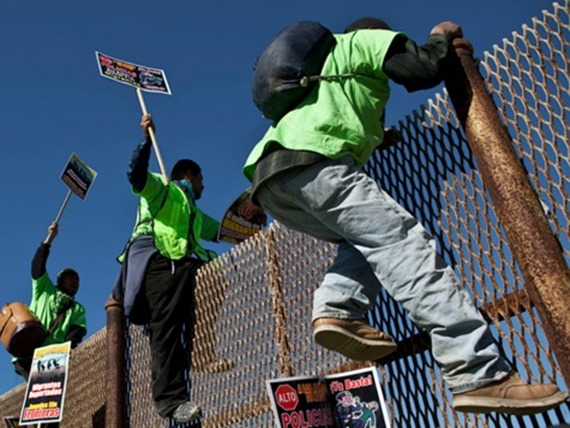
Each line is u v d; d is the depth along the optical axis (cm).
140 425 482
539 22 271
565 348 216
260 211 484
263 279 399
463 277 284
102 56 512
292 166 241
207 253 506
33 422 557
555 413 244
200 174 543
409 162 320
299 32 261
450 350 217
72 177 729
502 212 243
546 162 260
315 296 256
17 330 633
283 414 297
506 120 277
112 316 526
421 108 319
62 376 565
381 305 320
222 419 403
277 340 375
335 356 339
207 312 440
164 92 532
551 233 234
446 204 297
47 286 703
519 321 260
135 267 466
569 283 222
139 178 462
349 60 255
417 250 227
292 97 255
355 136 245
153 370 446
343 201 239
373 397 302
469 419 273
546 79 265
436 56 252
